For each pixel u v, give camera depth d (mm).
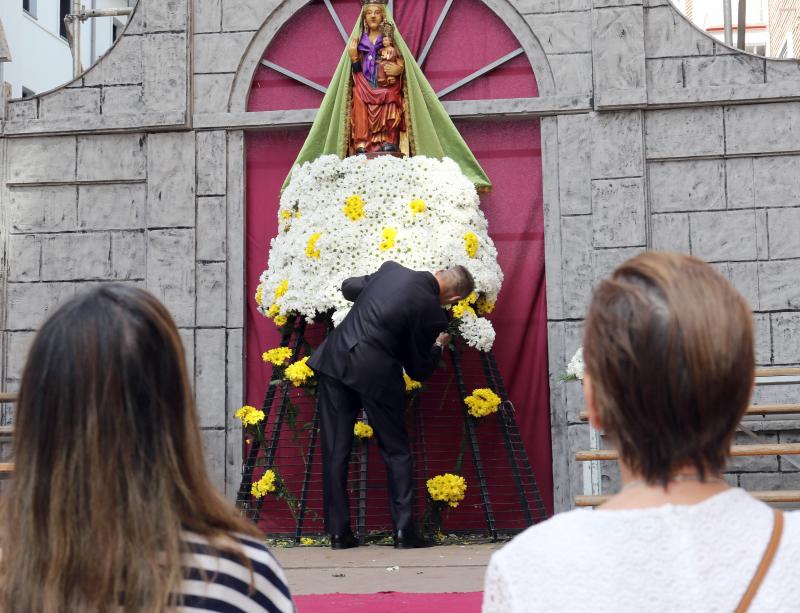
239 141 7074
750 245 6645
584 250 6727
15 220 7207
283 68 7152
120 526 1329
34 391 1370
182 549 1354
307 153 6688
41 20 17938
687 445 1199
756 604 1099
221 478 6793
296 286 6262
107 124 7121
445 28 7074
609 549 1137
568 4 6930
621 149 6762
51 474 1343
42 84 18000
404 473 5445
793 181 6652
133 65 7176
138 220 7125
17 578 1344
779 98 6641
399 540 5402
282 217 6586
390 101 6602
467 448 6602
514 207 6879
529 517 6160
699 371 1179
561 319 6688
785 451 4828
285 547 5938
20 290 7145
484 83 7004
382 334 5309
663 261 1255
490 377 6402
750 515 1168
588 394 1319
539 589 1132
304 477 6242
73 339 1367
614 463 6488
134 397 1361
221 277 6957
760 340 6566
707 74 6746
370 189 6375
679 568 1120
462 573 4410
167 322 1421
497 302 6785
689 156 6730
